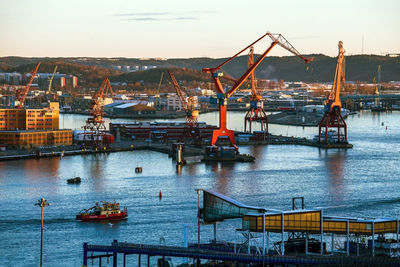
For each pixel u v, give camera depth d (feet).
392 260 481.05
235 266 533.14
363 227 536.83
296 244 554.05
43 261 601.62
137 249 529.45
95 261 600.39
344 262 483.51
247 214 527.40
